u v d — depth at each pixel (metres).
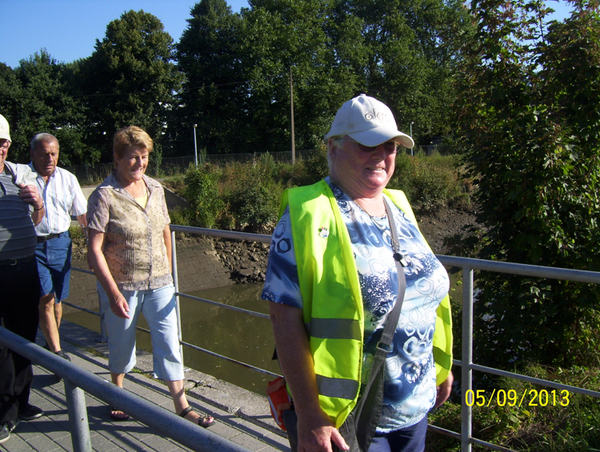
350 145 1.47
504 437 3.29
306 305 1.34
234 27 44.44
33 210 3.21
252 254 17.78
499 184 5.44
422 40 48.94
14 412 2.71
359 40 44.84
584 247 5.01
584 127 5.06
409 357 1.47
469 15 5.62
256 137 42.09
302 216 1.35
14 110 35.28
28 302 2.91
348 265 1.32
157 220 2.96
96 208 2.75
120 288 2.83
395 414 1.49
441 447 3.33
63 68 40.09
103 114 39.44
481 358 5.18
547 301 4.97
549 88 5.10
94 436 2.70
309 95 41.81
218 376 7.58
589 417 3.22
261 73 41.00
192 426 1.12
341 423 1.31
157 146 35.81
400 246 1.49
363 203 1.51
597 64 4.87
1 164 2.85
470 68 5.61
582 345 4.99
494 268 2.17
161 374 2.87
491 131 5.28
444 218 22.69
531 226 4.93
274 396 1.56
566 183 5.01
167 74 41.06
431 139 46.06
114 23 39.47
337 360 1.29
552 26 5.16
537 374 4.21
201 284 15.98
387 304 1.37
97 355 3.89
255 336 10.03
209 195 18.94
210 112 43.03
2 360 2.63
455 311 5.61
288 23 43.19
